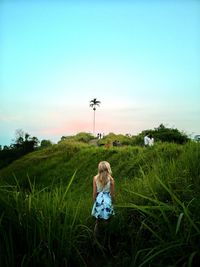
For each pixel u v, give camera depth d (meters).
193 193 4.96
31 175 29.34
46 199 4.92
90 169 23.78
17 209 4.34
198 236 3.69
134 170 15.42
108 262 4.60
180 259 3.50
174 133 31.00
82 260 4.49
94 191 6.61
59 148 35.94
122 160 20.88
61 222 4.84
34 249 4.05
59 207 4.79
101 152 26.08
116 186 10.91
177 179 6.00
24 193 4.82
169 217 4.56
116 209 6.25
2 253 3.95
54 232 4.34
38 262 4.05
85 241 5.01
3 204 4.28
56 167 28.94
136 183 7.58
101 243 5.35
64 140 60.47
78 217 5.29
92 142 56.59
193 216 3.90
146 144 23.55
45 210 4.57
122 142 38.84
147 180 6.52
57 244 4.35
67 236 4.52
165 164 7.49
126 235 5.32
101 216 6.23
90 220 6.37
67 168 27.38
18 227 4.26
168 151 12.38
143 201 5.90
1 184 4.72
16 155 53.41
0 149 56.34
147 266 3.77
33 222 4.34
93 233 5.18
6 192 4.55
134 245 4.58
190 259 3.26
